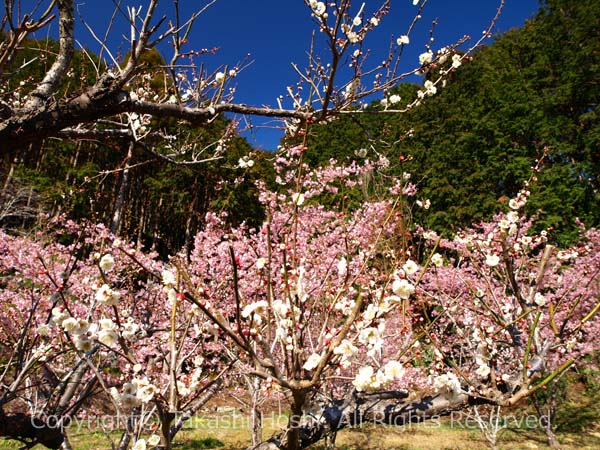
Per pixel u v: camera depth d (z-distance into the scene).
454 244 8.82
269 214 1.89
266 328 1.75
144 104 3.08
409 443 7.77
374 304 1.70
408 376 3.56
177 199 16.75
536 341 2.71
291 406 1.63
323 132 18.58
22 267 6.23
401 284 1.56
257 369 1.50
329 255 5.91
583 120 16.69
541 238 4.60
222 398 6.04
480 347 2.45
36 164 16.22
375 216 5.45
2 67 2.29
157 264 5.75
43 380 2.80
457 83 20.80
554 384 8.38
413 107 3.47
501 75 20.14
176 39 3.14
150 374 3.07
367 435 8.22
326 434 1.93
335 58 2.75
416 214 14.73
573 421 9.34
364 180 7.21
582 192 14.36
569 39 19.05
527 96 17.88
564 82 17.67
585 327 6.64
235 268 1.30
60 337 2.54
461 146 17.61
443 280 7.61
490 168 16.19
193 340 4.07
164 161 4.33
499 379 2.20
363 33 2.94
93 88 2.88
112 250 4.52
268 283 1.63
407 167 15.32
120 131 3.73
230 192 14.05
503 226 2.78
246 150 7.73
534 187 14.60
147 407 2.21
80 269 4.98
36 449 5.94
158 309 4.88
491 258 2.78
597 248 9.65
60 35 2.94
